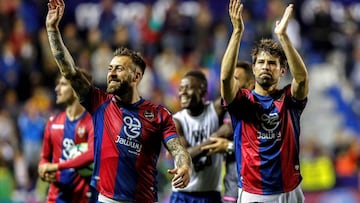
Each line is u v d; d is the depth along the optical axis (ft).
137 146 67.97
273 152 67.51
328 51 207.92
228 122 81.56
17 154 147.02
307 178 148.56
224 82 66.49
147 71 176.55
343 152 163.12
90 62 180.45
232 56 65.77
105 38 190.19
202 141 84.23
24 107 164.86
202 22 197.98
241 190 68.85
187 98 83.41
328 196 148.97
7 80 176.45
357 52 206.80
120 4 219.20
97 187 68.49
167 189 134.92
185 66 187.73
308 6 214.69
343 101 194.08
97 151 68.54
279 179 67.56
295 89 66.85
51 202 87.66
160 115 68.85
